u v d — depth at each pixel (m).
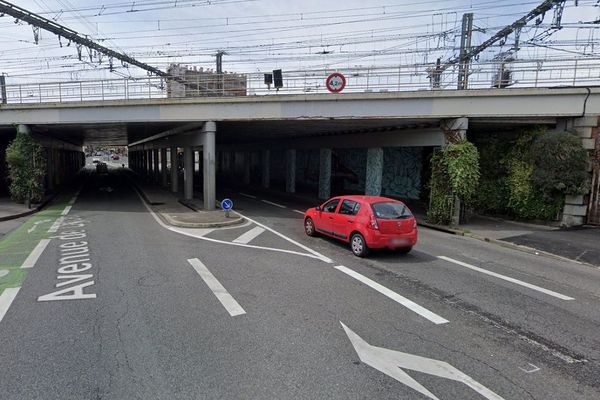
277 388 4.39
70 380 4.48
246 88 19.20
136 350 5.21
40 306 6.73
